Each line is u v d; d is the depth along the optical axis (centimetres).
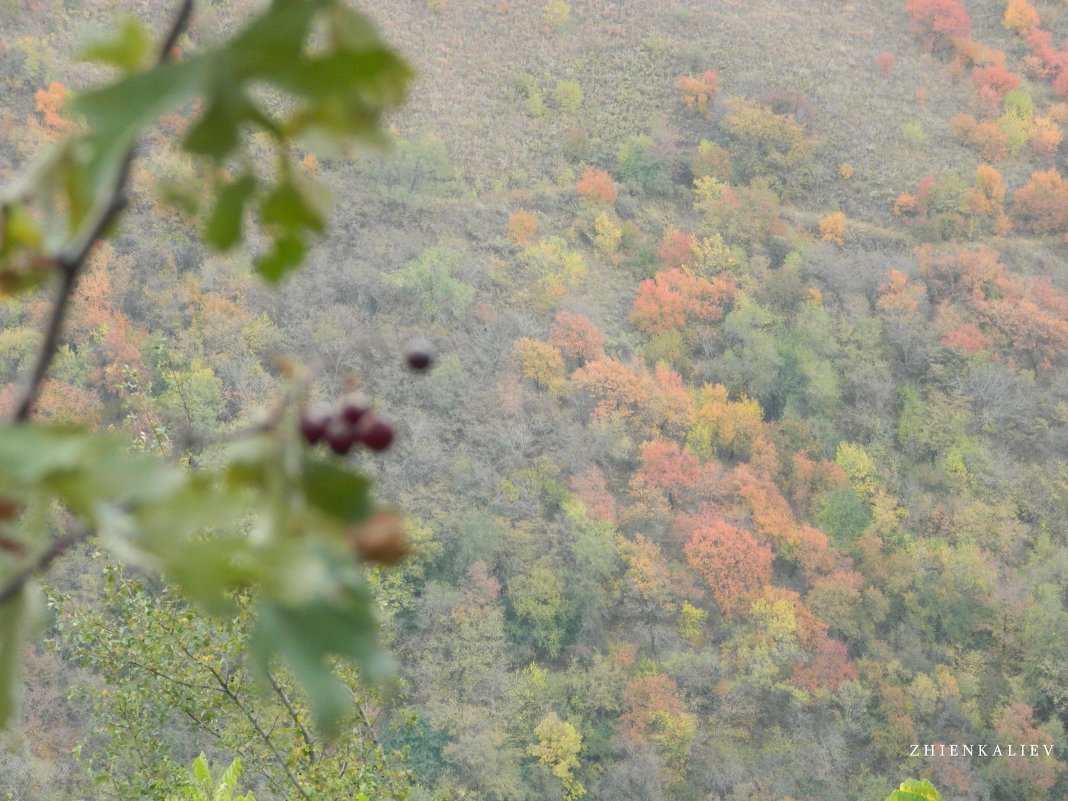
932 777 4019
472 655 3819
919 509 5275
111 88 48
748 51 8200
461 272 6050
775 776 3959
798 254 6519
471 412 5122
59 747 2452
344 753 791
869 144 7625
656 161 7106
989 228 7150
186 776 805
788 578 4988
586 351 5762
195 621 781
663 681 4050
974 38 8669
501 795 3362
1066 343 6078
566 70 7912
